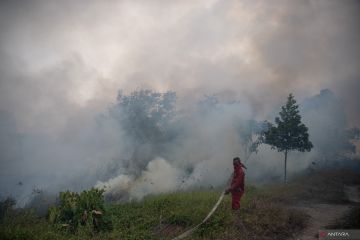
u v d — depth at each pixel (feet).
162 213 36.27
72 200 32.48
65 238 26.84
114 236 28.45
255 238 29.58
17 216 33.17
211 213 31.63
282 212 37.09
